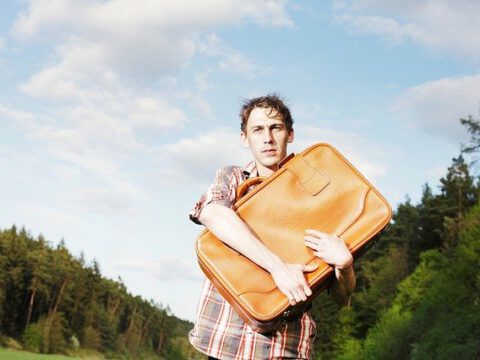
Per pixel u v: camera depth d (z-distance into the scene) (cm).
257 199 244
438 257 5469
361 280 7569
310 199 244
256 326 226
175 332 16662
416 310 4778
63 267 11894
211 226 235
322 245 229
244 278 229
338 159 251
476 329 3472
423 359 3681
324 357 7169
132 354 13400
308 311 246
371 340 5516
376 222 239
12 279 10825
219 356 237
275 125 257
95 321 12525
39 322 11025
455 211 6188
